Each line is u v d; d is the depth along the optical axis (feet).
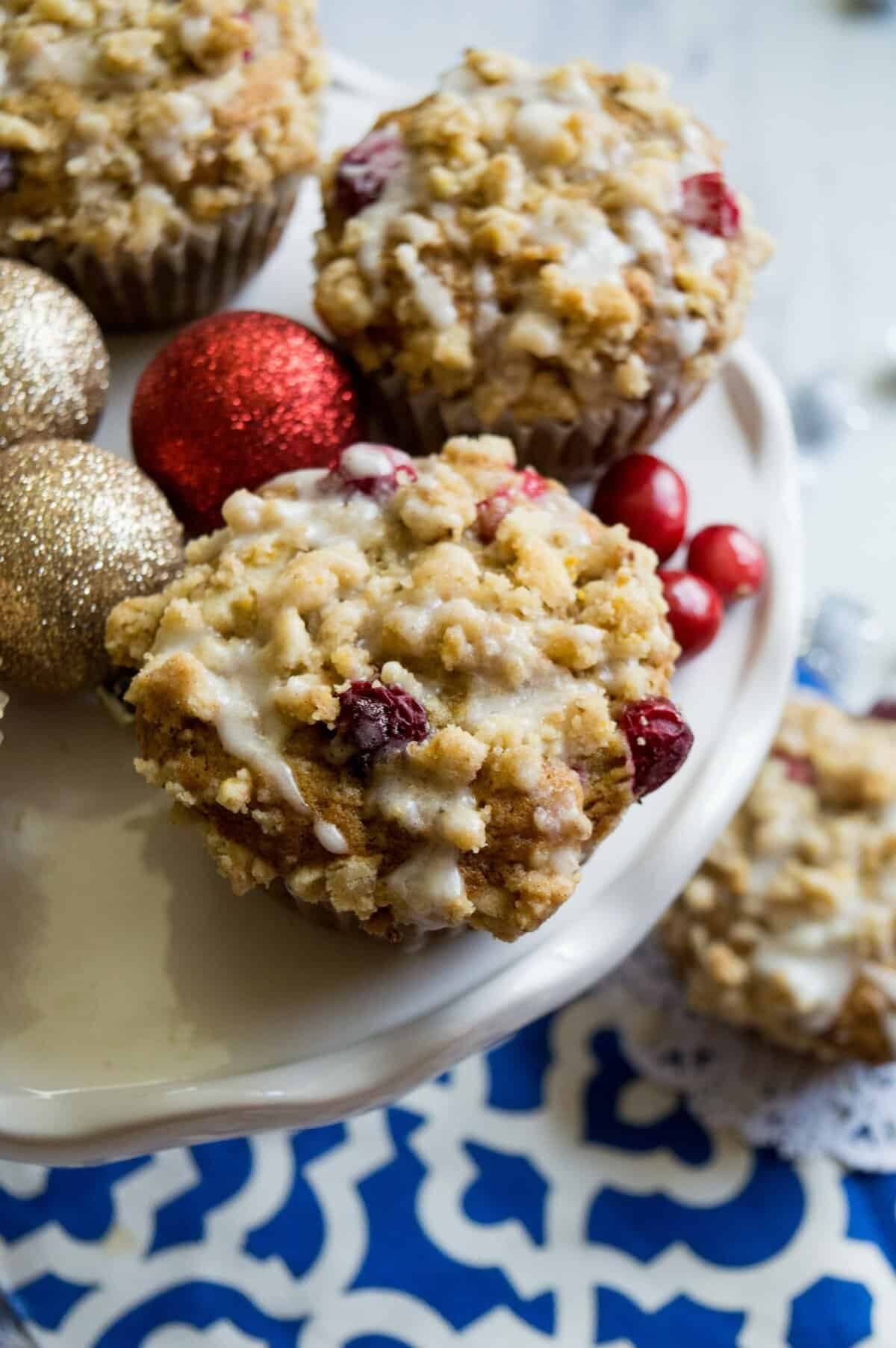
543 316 1.29
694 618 1.31
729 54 1.88
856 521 1.79
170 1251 1.49
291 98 1.32
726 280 1.33
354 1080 1.19
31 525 1.19
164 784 1.17
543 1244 1.51
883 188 1.86
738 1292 1.50
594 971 1.25
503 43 1.86
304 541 1.21
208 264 1.35
